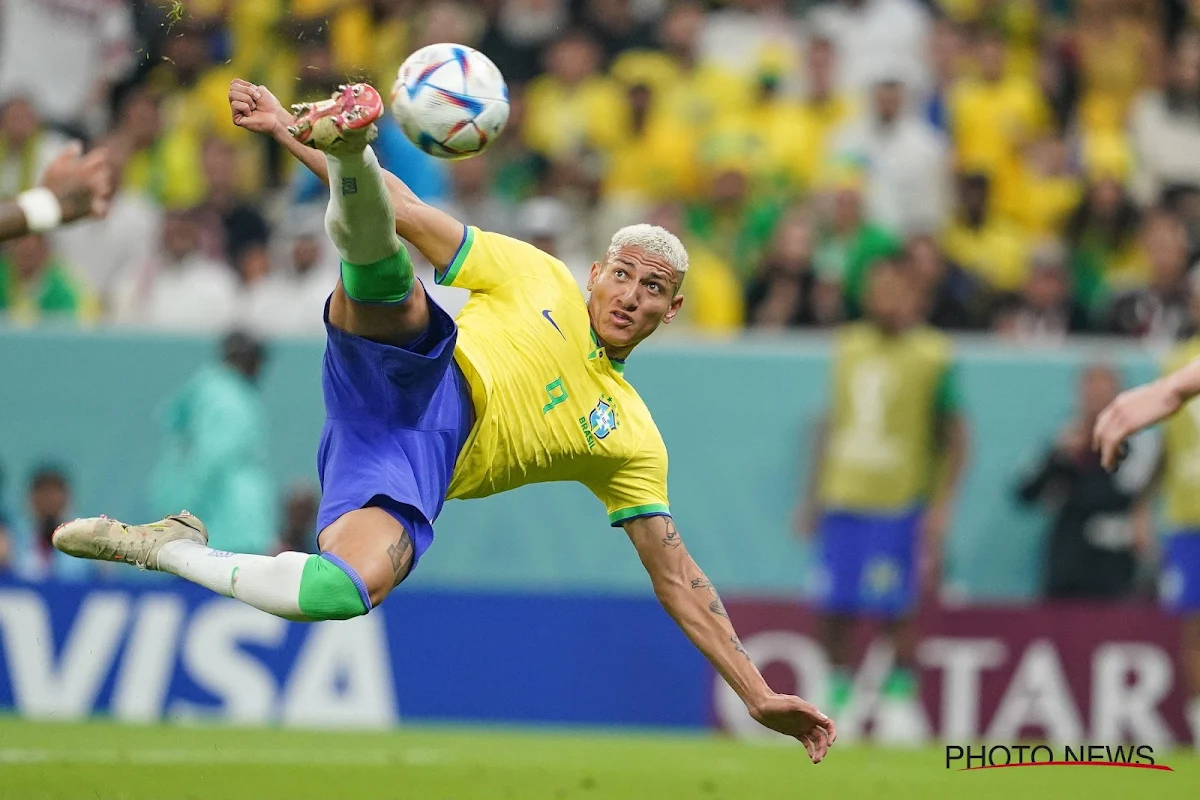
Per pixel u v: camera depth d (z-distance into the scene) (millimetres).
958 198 41969
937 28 45531
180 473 32219
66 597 31500
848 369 33500
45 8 41250
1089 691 33719
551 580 32938
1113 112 45969
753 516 33469
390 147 38781
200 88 40531
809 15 45875
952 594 34031
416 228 17312
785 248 37781
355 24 41562
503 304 17484
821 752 17406
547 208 39156
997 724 33625
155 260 37500
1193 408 33688
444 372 16312
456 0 44031
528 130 42781
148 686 31531
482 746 29156
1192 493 33750
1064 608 33812
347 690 32062
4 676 31281
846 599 33500
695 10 45281
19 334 32125
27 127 40156
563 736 31453
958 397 33812
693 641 18031
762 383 33500
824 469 33531
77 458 32156
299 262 37344
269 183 40344
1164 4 47812
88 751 25891
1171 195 44188
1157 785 26031
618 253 17719
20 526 32031
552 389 17422
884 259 35688
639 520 18203
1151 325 38344
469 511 32844
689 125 42875
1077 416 34031
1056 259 39594
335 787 22562
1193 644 33875
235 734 29562
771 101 43562
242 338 32438
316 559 15305
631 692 32875
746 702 17641
